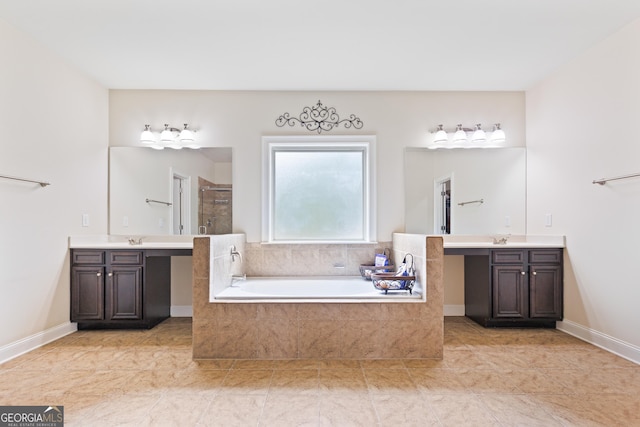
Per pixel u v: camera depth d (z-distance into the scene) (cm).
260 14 234
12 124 253
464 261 378
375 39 267
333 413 187
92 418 181
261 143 365
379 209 366
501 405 194
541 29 255
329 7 227
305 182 375
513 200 371
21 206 262
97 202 347
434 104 371
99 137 350
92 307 318
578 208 304
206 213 364
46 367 242
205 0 219
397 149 369
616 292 267
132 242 340
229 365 248
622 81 258
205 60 300
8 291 252
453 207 370
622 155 260
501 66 315
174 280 372
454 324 345
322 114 367
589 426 174
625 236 259
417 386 216
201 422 178
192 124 365
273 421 179
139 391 209
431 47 279
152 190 364
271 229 370
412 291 278
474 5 225
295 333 260
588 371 237
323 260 359
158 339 301
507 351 274
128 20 242
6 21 244
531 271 326
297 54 290
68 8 228
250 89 363
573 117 307
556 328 331
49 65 286
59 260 302
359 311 260
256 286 314
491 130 372
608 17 241
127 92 364
